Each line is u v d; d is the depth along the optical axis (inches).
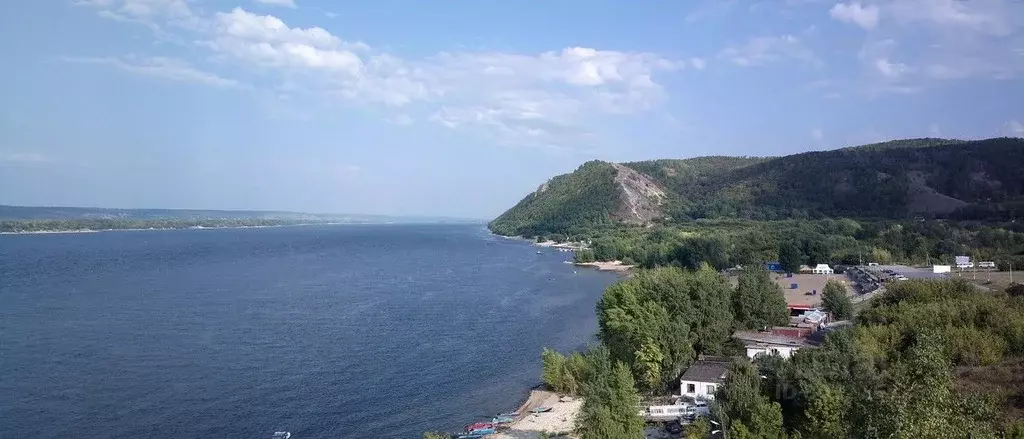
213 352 3993.6
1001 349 2524.6
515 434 2662.4
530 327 4889.3
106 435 2650.1
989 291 3754.9
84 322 4815.5
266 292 6599.4
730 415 2106.3
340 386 3371.1
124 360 3752.5
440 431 2770.7
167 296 6210.6
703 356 3048.7
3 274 7849.4
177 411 2940.5
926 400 1232.8
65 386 3248.0
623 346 3125.0
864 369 2080.5
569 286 7322.8
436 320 5142.7
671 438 2384.4
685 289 3321.9
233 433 2704.2
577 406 2992.1
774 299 3506.4
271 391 3262.8
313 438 2684.5
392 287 7135.8
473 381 3494.1
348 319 5142.7
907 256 7249.0
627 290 3218.5
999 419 1791.3
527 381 3491.6
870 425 1333.7
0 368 3528.5
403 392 3297.2
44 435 2632.9
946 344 2534.5
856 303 4288.9
